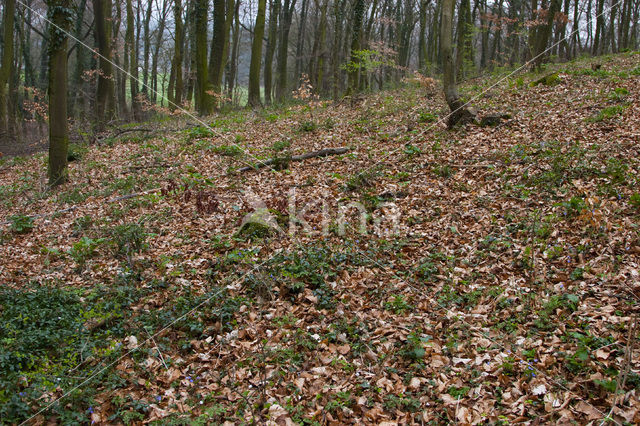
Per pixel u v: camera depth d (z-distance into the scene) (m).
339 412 3.88
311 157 10.85
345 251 6.48
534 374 3.90
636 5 29.89
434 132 11.13
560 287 5.05
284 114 16.86
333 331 4.95
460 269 5.79
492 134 10.31
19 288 6.43
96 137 17.53
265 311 5.46
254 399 4.13
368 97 17.16
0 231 9.02
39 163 15.36
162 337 5.13
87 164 13.67
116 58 30.14
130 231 7.48
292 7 30.59
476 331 4.67
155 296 6.01
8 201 11.38
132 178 11.27
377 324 5.03
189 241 7.64
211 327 5.25
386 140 11.25
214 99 20.62
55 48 11.54
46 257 7.55
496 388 3.89
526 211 6.77
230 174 10.62
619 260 5.22
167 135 15.96
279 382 4.32
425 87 16.50
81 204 10.41
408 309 5.22
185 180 10.27
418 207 7.65
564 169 7.64
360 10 17.23
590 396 3.63
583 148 8.34
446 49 11.05
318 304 5.50
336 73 19.03
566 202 6.55
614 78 12.93
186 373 4.64
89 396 4.20
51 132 11.91
